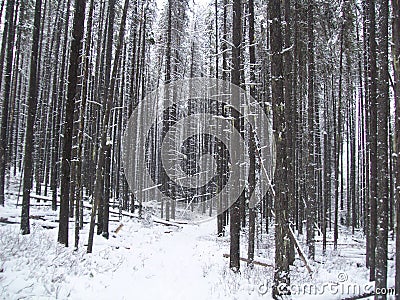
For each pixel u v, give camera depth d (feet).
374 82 41.04
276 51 31.78
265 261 47.34
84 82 46.98
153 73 124.26
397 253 23.31
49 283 27.20
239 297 29.22
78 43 40.16
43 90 88.63
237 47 43.32
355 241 80.43
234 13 42.80
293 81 58.13
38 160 81.05
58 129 73.97
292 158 51.88
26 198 42.57
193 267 42.39
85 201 85.05
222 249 58.03
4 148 60.39
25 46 94.68
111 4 47.21
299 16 53.16
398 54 24.81
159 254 50.78
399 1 24.70
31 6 67.82
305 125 70.90
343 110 99.14
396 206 23.93
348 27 55.11
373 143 41.19
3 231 40.06
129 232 66.23
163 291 31.22
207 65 100.01
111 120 84.94
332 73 69.72
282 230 30.12
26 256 31.60
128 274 36.37
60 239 40.01
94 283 30.60
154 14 93.25
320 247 70.33
